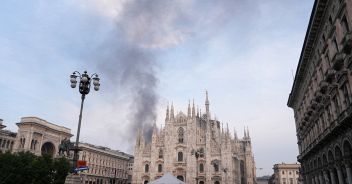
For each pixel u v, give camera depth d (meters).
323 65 40.09
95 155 128.88
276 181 169.00
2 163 50.06
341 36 32.00
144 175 118.75
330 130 37.97
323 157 45.56
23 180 51.06
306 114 52.69
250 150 135.25
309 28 41.34
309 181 60.66
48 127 96.75
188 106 121.12
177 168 114.81
